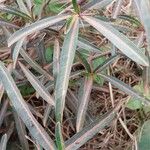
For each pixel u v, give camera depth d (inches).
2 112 11.5
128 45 8.4
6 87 9.5
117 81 10.7
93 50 11.0
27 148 11.8
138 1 7.6
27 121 9.6
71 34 8.6
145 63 8.3
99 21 8.7
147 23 7.4
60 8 12.4
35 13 12.5
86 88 10.5
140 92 11.4
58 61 10.4
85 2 10.0
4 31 11.4
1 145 9.7
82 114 10.3
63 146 8.7
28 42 11.3
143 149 12.3
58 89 8.6
